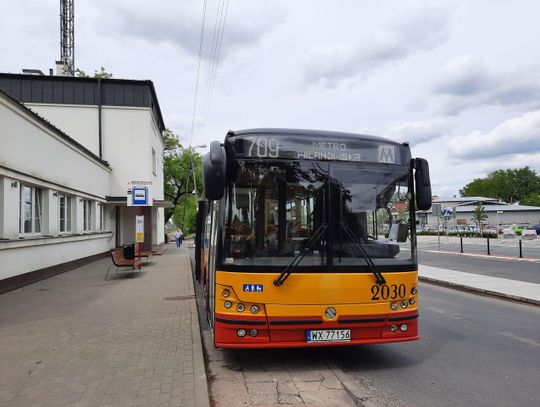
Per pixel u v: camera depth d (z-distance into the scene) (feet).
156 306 32.14
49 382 16.48
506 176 407.03
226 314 17.72
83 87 85.35
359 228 18.74
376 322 18.33
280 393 16.30
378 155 19.53
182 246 132.98
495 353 21.86
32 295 36.86
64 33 114.11
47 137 48.01
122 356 19.74
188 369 17.89
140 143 86.43
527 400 15.80
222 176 17.57
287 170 18.69
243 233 18.12
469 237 163.63
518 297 37.32
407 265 19.03
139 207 55.83
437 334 25.79
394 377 18.25
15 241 39.32
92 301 34.19
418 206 19.65
